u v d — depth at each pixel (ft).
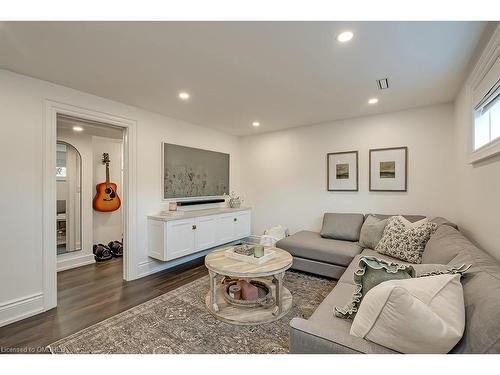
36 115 7.29
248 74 7.13
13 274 6.83
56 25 4.85
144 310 7.36
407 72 7.00
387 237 8.44
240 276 6.57
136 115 10.07
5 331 6.32
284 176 14.07
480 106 6.40
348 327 4.15
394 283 3.40
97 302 7.91
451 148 9.53
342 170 12.03
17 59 6.20
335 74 7.13
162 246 9.95
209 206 13.69
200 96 8.87
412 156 10.32
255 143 15.26
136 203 10.06
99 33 5.14
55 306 7.59
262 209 14.99
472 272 3.63
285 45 5.63
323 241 10.48
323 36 5.29
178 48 5.74
